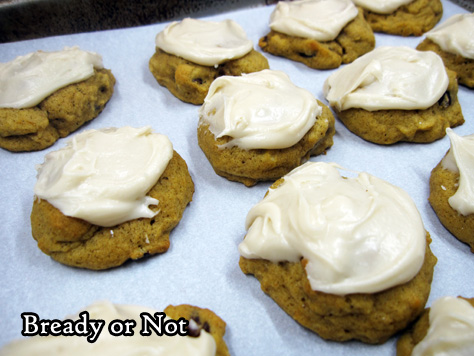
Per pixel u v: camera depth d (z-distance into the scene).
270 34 0.23
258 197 0.16
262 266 0.13
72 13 0.23
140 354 0.11
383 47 0.20
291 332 0.12
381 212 0.12
